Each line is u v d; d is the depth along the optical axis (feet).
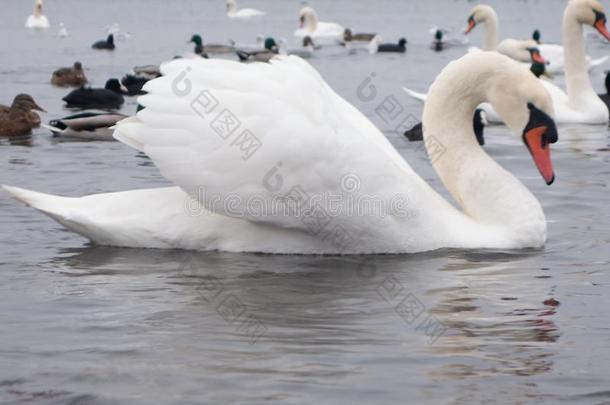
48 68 145.38
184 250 43.91
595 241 46.39
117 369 30.40
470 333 33.86
